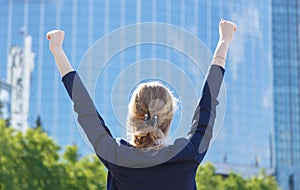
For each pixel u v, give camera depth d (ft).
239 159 417.90
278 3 519.19
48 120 383.24
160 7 391.45
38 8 395.55
